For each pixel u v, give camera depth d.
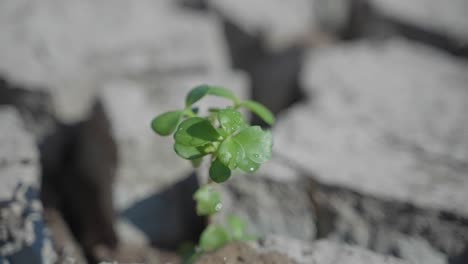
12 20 0.64
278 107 0.72
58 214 0.52
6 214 0.43
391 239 0.46
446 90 0.57
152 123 0.39
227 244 0.41
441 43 0.76
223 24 0.83
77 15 0.67
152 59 0.63
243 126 0.38
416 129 0.52
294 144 0.50
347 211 0.46
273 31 0.87
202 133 0.37
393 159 0.49
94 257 0.50
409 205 0.45
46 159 0.57
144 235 0.50
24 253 0.43
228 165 0.37
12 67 0.57
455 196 0.45
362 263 0.41
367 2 0.83
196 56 0.65
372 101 0.55
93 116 0.55
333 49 0.67
